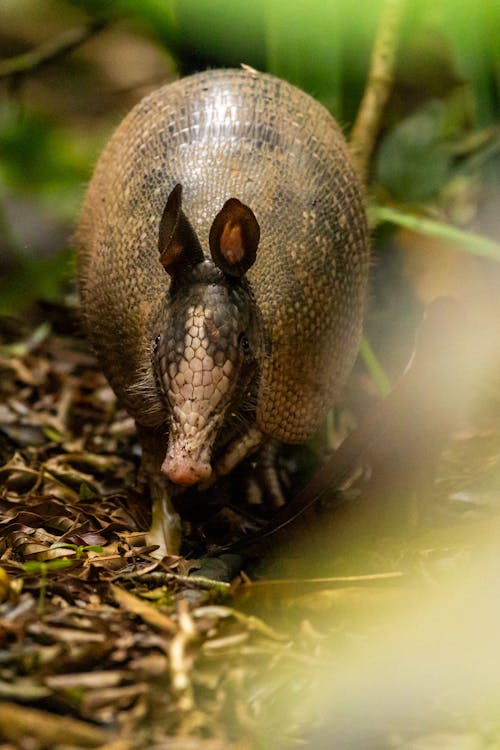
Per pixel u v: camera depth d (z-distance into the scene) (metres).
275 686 6.34
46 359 12.38
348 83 13.06
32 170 15.91
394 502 8.62
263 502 9.48
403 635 6.88
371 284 11.88
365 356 11.12
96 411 11.45
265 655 6.55
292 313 8.22
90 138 18.45
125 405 8.71
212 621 6.76
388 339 12.10
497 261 11.36
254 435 8.62
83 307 9.69
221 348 7.38
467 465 9.86
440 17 13.17
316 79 12.00
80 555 7.67
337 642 6.81
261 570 7.89
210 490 9.20
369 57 12.97
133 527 8.60
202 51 11.58
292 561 8.03
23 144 15.91
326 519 8.27
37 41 22.41
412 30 12.96
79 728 5.62
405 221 11.29
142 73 21.52
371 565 8.03
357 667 6.52
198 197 8.31
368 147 12.40
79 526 8.29
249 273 7.98
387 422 8.36
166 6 12.04
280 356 8.21
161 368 7.48
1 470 9.45
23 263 13.70
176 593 7.30
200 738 5.86
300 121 8.93
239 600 7.16
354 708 6.24
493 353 10.34
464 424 10.70
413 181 13.33
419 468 8.66
